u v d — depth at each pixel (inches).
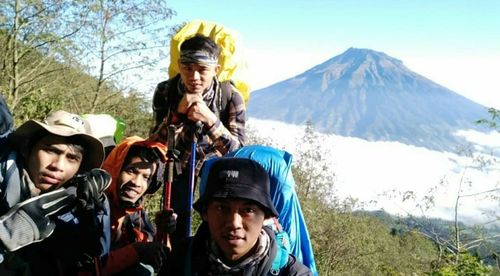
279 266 88.3
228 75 148.9
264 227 93.0
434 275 310.3
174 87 144.3
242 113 147.1
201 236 91.0
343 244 676.1
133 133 514.3
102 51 497.0
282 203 124.4
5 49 446.3
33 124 94.3
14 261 94.3
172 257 93.1
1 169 91.0
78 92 507.8
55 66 495.5
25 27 460.8
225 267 86.1
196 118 131.2
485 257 384.8
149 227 137.9
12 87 437.1
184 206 138.9
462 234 412.5
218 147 136.6
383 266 729.0
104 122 135.5
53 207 92.7
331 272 674.2
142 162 125.9
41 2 450.6
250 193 83.6
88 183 99.6
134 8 491.8
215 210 85.2
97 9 476.4
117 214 126.9
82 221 102.0
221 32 153.6
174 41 152.7
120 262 113.8
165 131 136.0
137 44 506.3
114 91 522.6
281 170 127.9
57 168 97.9
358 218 798.5
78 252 102.5
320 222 663.8
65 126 100.1
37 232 88.4
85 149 102.7
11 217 85.8
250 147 133.0
